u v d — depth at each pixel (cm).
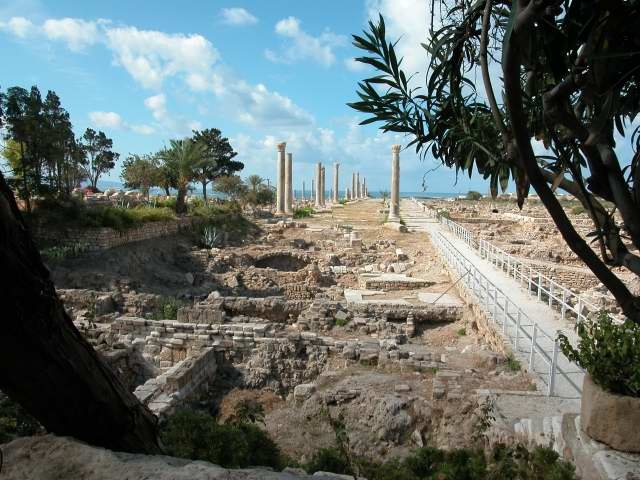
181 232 3609
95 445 407
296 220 5047
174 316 1941
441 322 1967
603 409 575
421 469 632
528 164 279
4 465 361
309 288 2653
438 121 386
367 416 1110
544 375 1060
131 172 4528
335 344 1568
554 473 511
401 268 2961
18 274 311
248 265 3225
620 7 248
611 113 274
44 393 361
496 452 610
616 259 319
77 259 2575
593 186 330
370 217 5725
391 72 373
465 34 345
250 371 1541
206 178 5453
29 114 2808
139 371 1498
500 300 1784
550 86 344
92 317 1778
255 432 782
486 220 4888
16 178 2839
